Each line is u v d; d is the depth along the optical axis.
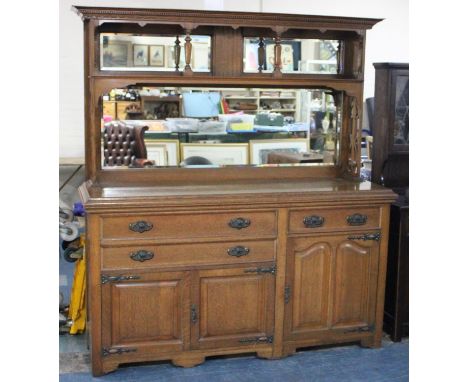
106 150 3.17
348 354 3.16
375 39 8.37
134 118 3.19
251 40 3.24
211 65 3.22
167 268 2.84
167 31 3.15
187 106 3.25
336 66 3.40
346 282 3.11
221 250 2.89
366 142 5.96
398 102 3.43
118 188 2.97
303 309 3.07
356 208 3.06
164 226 2.80
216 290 2.92
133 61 3.14
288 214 2.95
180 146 3.27
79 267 3.32
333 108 3.45
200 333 2.94
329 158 3.49
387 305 3.40
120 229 2.76
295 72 3.34
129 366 2.98
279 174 3.41
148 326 2.87
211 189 2.98
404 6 8.38
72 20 6.84
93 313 2.79
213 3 3.47
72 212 3.59
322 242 3.03
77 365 2.97
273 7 7.77
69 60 6.89
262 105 3.34
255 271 2.95
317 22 3.11
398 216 3.24
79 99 6.96
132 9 2.90
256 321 3.00
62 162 6.72
